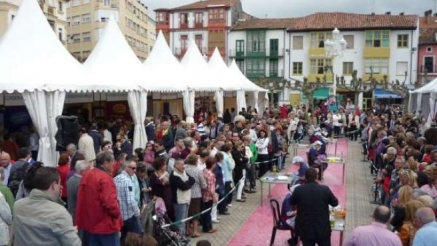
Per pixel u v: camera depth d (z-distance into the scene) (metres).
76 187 6.23
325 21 46.69
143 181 7.74
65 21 47.97
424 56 43.75
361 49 44.75
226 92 26.72
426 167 7.32
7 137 10.90
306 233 6.26
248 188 12.93
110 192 5.49
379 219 4.89
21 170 7.07
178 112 22.14
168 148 12.80
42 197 3.89
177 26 53.75
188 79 18.98
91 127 13.46
